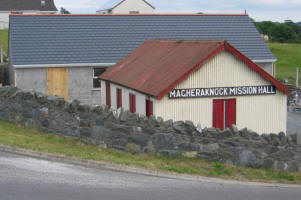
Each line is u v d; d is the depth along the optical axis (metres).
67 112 16.02
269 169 12.92
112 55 30.25
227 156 13.12
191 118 17.55
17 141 14.70
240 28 34.81
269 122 18.84
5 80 37.12
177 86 17.19
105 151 14.42
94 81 30.09
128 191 10.21
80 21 32.69
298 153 12.89
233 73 18.02
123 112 14.48
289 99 30.50
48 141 15.45
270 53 32.38
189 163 13.16
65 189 10.09
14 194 9.57
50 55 29.20
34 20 31.73
